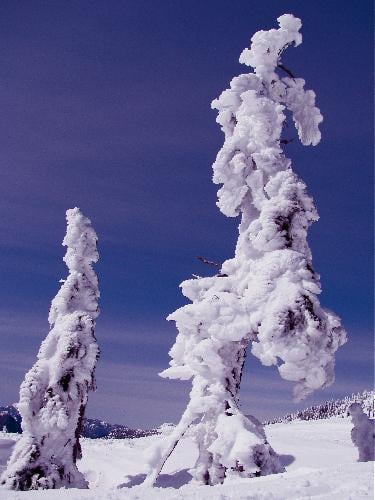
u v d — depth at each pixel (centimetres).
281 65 1748
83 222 2419
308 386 1265
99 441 3806
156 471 1494
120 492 1000
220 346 1530
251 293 1380
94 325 2206
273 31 1702
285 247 1445
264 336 1283
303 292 1320
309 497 712
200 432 1527
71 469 1970
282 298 1317
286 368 1256
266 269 1386
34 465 1881
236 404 1522
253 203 1584
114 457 2689
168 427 1686
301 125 1742
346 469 957
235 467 1361
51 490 1138
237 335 1471
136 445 3111
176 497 830
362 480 789
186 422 1525
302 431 3650
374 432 1295
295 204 1440
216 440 1399
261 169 1594
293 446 2262
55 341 2169
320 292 1327
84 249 2375
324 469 1011
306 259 1394
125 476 2188
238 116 1656
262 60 1714
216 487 980
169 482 1753
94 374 2138
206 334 1570
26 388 2023
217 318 1509
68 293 2278
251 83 1709
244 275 1574
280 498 746
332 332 1298
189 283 1645
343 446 2242
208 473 1457
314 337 1272
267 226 1435
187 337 1634
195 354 1523
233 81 1702
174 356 1666
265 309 1340
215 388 1518
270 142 1596
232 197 1636
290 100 1745
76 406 2053
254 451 1353
